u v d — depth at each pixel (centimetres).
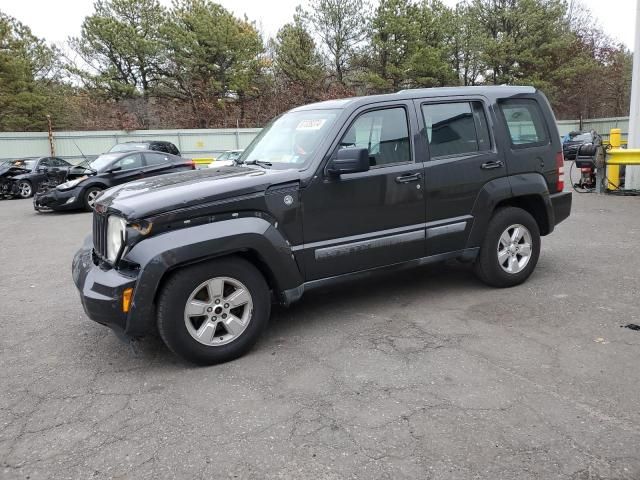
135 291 359
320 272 433
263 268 418
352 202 441
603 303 491
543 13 3753
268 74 3922
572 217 934
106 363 406
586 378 349
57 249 883
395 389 345
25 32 3191
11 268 752
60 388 367
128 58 3516
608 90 4562
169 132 2988
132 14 3544
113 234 384
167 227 370
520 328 439
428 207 480
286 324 471
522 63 3859
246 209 396
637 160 1136
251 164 476
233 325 395
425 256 487
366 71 3694
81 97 3594
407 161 471
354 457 275
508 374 359
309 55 3750
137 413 329
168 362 402
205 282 380
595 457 268
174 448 290
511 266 538
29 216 1357
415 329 446
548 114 559
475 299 516
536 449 276
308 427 304
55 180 1947
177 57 3475
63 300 580
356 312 494
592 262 635
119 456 285
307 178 419
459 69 4159
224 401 339
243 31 3691
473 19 3906
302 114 497
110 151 1719
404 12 3481
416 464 268
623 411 309
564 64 3931
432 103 489
